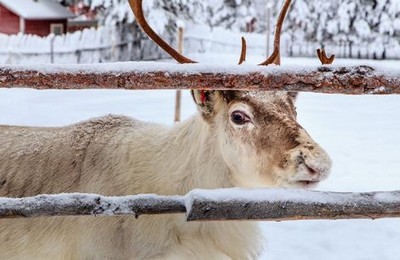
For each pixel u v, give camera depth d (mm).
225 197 2570
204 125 3471
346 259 5270
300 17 32500
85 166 3617
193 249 3416
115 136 3732
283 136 3094
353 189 7105
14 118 11844
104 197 2682
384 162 8531
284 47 33031
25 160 3715
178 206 2674
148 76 2441
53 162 3674
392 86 2408
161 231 3373
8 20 28469
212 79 2445
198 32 31516
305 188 3031
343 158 8734
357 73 2410
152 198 2686
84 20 33438
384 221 6113
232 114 3264
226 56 29344
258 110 3197
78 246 3477
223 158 3402
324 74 2422
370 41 31812
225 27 34281
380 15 31422
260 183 3240
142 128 3779
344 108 13914
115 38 27812
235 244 3508
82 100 14938
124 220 3396
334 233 5812
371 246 5535
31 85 2445
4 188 3654
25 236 3533
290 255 5320
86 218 3428
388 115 12930
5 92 16172
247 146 3211
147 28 3023
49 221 3498
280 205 2559
